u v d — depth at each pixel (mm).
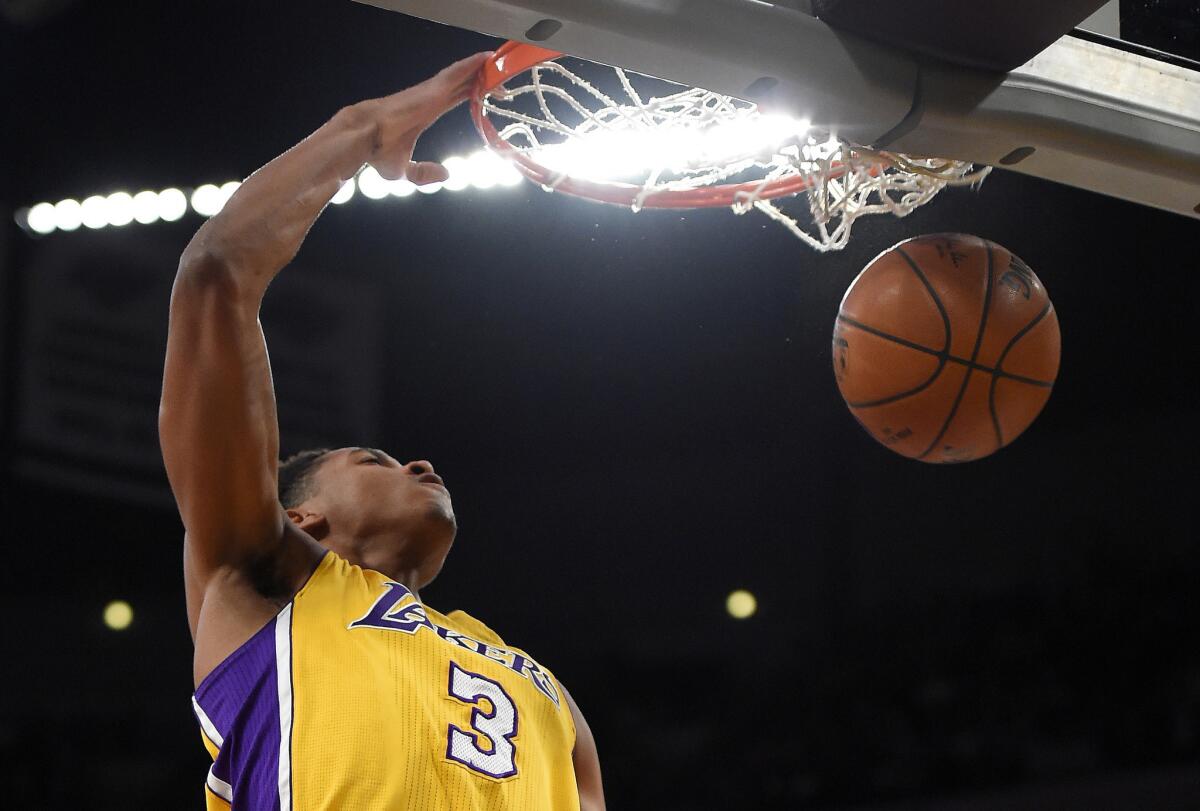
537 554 9102
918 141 2145
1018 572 8102
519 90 2342
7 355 7773
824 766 7691
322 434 8172
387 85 6566
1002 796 7184
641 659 8422
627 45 1926
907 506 8477
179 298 1739
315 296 8250
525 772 1790
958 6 1955
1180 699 7258
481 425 9008
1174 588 7594
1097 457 8133
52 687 8336
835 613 8422
